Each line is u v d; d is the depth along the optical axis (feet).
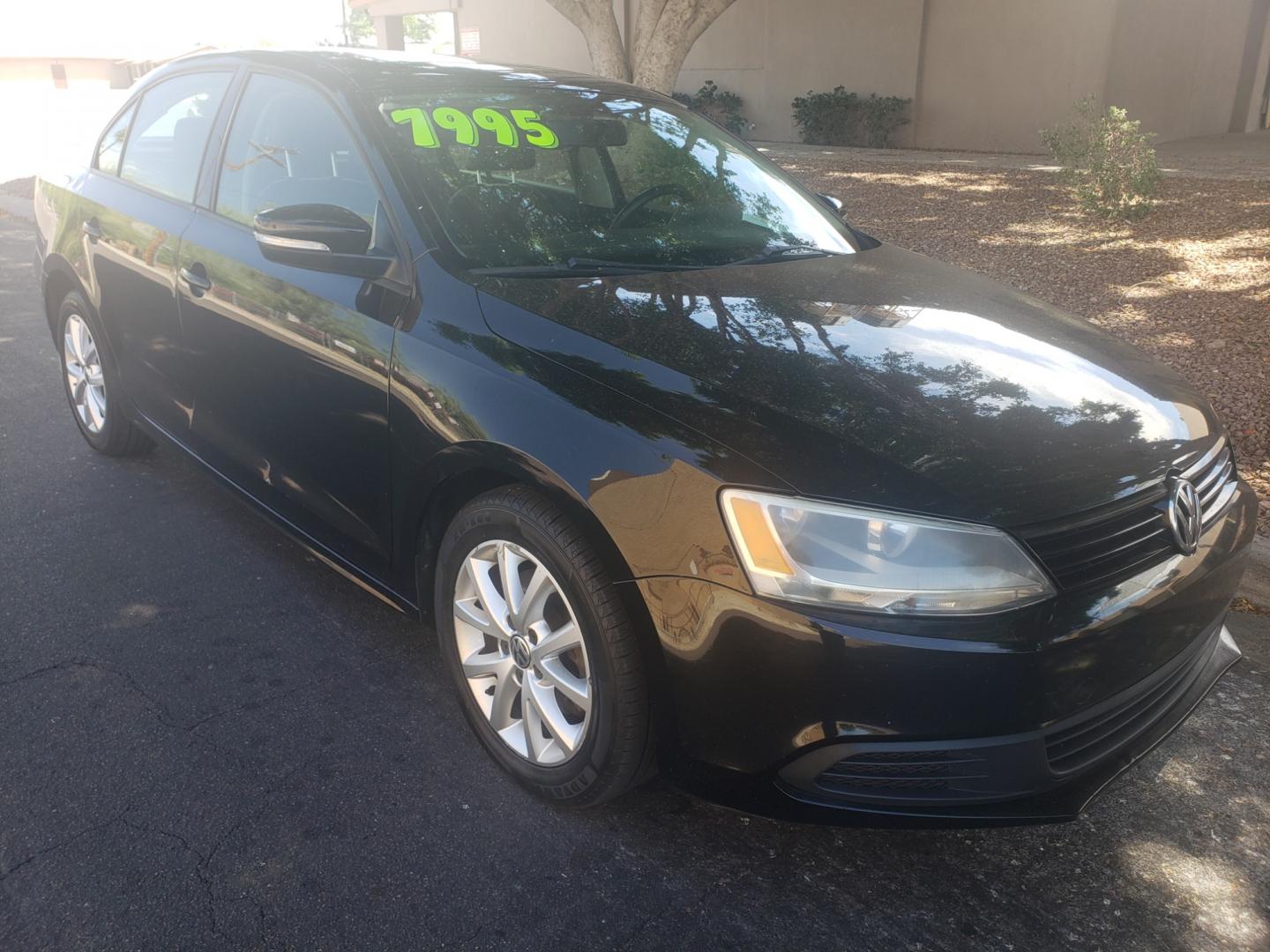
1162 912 7.41
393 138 9.73
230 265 10.68
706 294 8.96
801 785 6.86
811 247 11.15
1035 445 7.20
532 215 9.73
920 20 50.37
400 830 7.96
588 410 7.36
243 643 10.47
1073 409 7.79
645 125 11.76
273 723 9.23
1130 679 7.16
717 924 7.18
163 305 11.85
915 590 6.44
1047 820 6.94
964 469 6.81
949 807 6.82
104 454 14.99
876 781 6.77
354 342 9.03
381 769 8.67
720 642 6.71
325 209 9.19
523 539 7.72
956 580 6.46
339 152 9.97
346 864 7.59
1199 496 7.94
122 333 13.07
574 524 7.27
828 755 6.68
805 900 7.43
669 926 7.14
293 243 9.02
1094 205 30.91
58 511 13.26
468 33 71.26
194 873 7.45
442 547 8.57
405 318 8.70
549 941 6.97
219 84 12.04
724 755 6.99
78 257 13.73
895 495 6.57
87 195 14.02
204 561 12.12
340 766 8.68
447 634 8.79
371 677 9.99
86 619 10.82
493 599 8.25
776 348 8.01
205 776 8.50
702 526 6.73
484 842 7.88
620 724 7.31
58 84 110.11
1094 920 7.32
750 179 12.09
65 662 10.03
